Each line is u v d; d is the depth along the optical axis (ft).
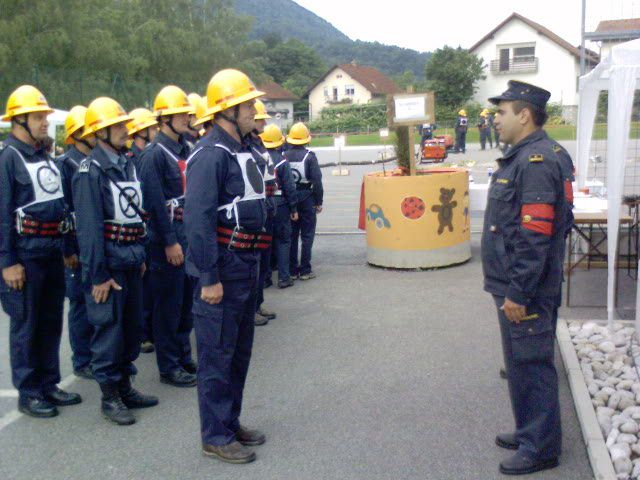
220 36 175.42
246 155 14.38
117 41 125.49
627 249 30.09
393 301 26.37
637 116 36.65
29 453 15.46
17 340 17.08
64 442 15.93
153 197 18.30
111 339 16.61
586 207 26.53
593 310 24.21
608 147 21.04
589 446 14.38
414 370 19.45
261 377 19.29
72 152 19.11
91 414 17.39
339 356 20.77
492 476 13.82
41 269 16.99
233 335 14.62
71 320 19.71
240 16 179.93
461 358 20.24
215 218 13.97
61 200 17.12
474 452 14.79
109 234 16.51
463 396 17.61
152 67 144.97
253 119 14.32
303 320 24.45
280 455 14.96
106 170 16.30
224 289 14.37
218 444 14.82
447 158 98.73
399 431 15.85
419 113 31.09
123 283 16.81
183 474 14.34
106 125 16.21
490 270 13.88
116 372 16.96
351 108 210.38
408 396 17.74
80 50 102.53
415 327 23.20
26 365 17.21
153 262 18.71
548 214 12.80
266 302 26.94
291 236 29.94
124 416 16.74
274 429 16.16
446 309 25.05
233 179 14.15
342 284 29.30
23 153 16.55
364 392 18.08
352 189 67.26
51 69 90.84
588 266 29.94
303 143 29.48
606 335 21.04
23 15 93.45
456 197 30.94
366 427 16.11
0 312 26.58
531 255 12.85
